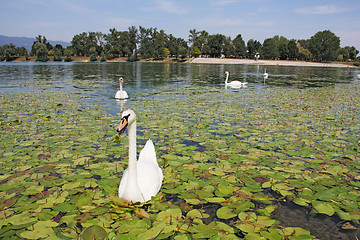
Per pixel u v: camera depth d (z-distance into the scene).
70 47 119.06
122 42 115.31
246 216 4.41
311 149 7.44
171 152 7.14
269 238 3.87
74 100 14.48
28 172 5.74
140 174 4.98
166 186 5.33
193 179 5.64
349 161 6.58
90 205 4.62
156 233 3.92
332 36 112.38
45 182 5.32
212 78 32.72
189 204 4.79
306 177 5.78
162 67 63.06
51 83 23.00
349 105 14.24
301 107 13.49
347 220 4.41
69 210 4.46
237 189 5.26
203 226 4.05
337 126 9.82
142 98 15.73
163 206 4.64
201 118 10.80
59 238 3.81
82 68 51.84
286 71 53.22
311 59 125.00
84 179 5.50
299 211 4.65
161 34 125.38
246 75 39.38
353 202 4.84
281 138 8.37
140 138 8.23
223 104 14.09
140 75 35.69
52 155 6.69
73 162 6.36
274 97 16.97
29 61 100.19
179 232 3.98
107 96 16.25
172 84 24.52
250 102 14.86
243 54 118.44
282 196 5.10
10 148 7.06
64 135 8.23
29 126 9.09
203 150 7.32
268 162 6.54
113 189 5.10
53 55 111.19
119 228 4.05
